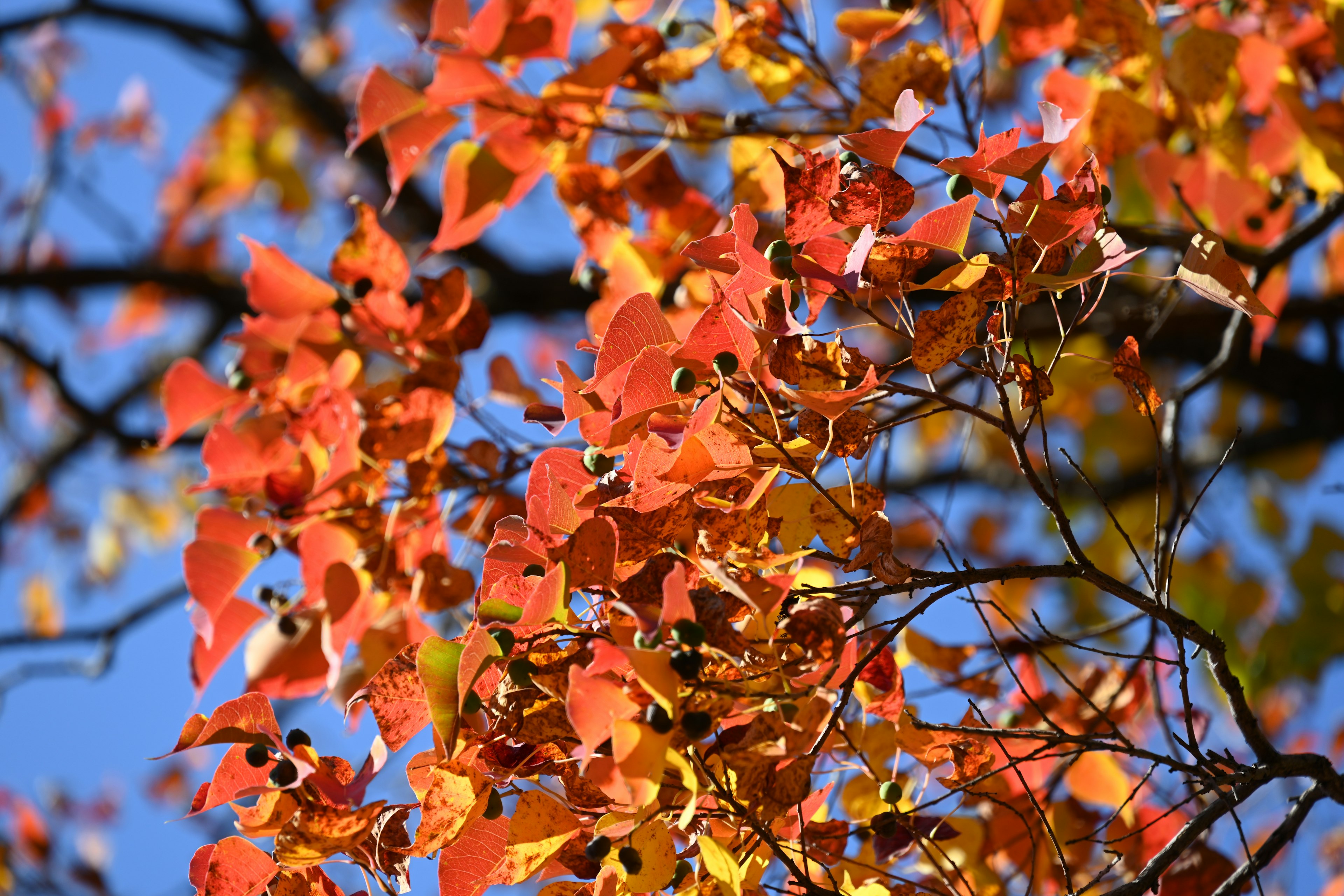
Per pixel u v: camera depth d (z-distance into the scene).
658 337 1.93
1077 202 1.88
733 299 1.91
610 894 1.89
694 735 1.83
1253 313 1.86
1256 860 1.93
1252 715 1.92
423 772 1.92
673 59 2.20
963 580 1.90
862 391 1.87
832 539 1.92
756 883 1.91
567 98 2.14
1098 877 1.94
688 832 1.91
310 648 2.12
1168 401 2.22
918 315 1.90
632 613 1.84
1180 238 2.19
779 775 1.85
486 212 2.17
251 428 2.15
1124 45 2.17
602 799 1.89
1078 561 1.90
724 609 1.84
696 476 1.89
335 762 1.92
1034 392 1.89
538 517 1.91
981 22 2.13
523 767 1.91
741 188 2.19
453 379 2.12
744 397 1.93
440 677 1.88
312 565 2.12
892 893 1.97
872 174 1.90
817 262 1.91
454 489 2.15
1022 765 2.13
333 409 2.13
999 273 1.90
